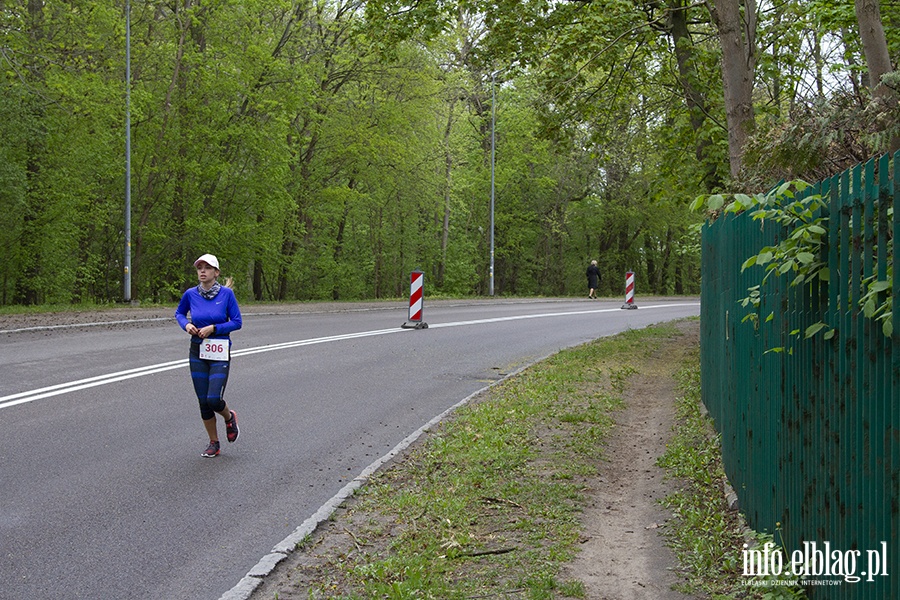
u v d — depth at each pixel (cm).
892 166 321
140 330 1805
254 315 2331
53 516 607
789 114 662
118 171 2900
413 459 785
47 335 1650
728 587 467
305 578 503
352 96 3459
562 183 4994
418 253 4853
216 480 717
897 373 311
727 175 1583
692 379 1228
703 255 1034
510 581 484
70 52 2692
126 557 536
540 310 2984
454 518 600
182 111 3042
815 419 419
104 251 3316
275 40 3366
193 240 3094
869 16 679
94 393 1052
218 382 791
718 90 1630
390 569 500
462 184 4538
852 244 361
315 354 1512
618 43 1534
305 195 3491
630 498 664
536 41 1600
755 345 564
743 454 607
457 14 1644
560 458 773
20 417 906
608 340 1816
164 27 3038
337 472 753
